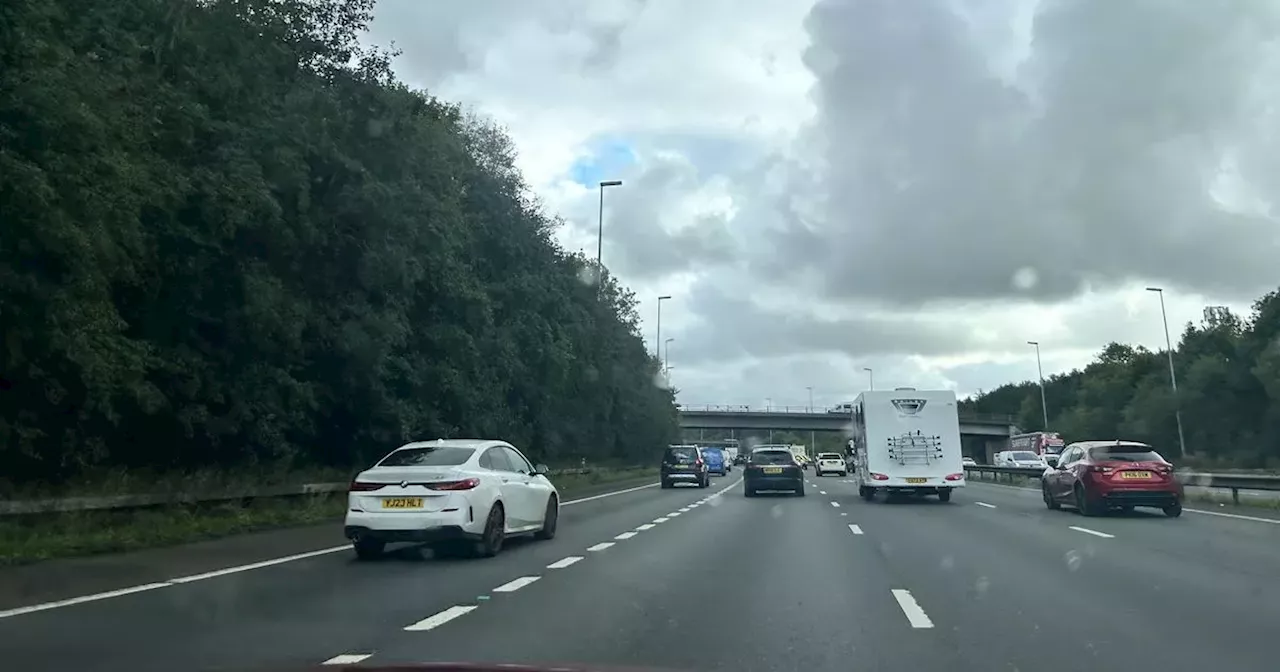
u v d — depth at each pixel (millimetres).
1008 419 94312
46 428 18062
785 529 19922
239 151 20031
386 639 8406
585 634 8703
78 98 14516
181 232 18859
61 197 14414
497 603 10367
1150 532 18812
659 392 76562
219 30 21484
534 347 36938
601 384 52500
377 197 23578
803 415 93812
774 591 11305
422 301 29234
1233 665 7590
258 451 23641
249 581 11953
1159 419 78000
